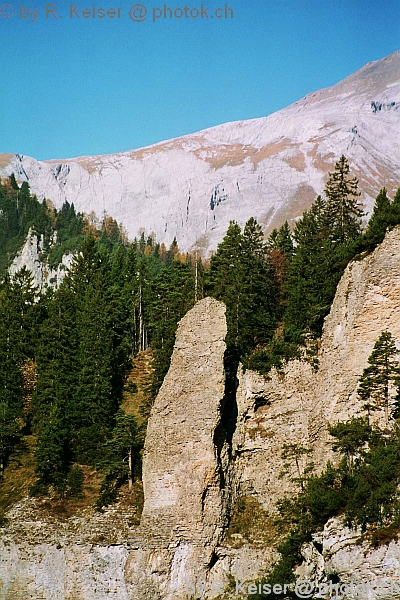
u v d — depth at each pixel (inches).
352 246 2972.4
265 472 2778.1
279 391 2878.9
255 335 3191.4
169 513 2645.2
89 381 3380.9
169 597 2539.4
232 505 2704.2
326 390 2760.8
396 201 3213.6
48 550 2714.1
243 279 3287.4
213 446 2672.2
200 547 2586.1
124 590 2573.8
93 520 2778.1
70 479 3024.1
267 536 2605.8
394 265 2694.4
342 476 2495.1
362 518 2310.5
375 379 2573.8
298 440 2792.8
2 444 3260.3
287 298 3376.0
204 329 2785.4
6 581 2706.7
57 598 2637.8
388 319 2679.6
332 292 3073.3
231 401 2876.5
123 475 2972.4
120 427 3011.8
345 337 2751.0
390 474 2362.2
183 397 2736.2
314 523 2460.6
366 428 2546.8
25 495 3021.7
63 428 3161.9
